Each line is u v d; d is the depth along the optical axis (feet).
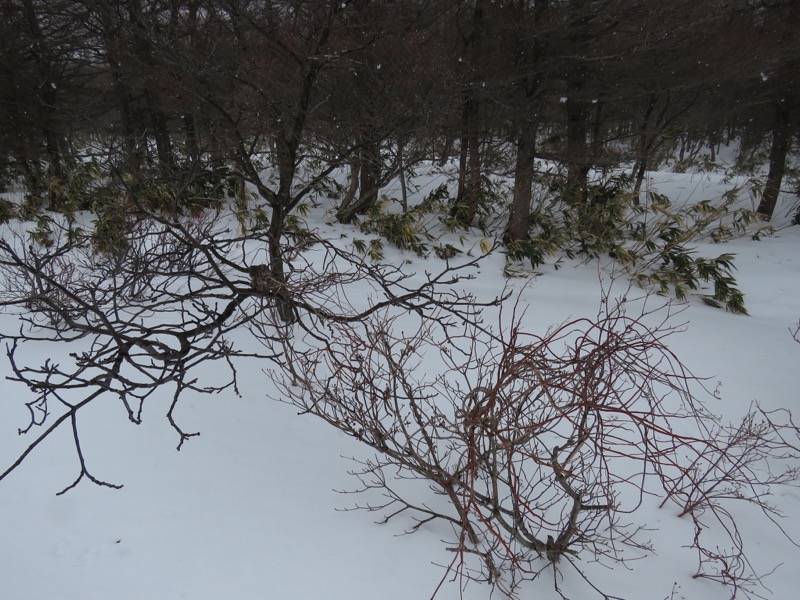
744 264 25.52
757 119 35.65
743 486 9.53
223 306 16.93
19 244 25.05
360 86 17.81
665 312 18.85
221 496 8.71
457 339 14.96
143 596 6.90
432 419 8.24
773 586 7.52
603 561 7.84
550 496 9.09
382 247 25.20
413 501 8.82
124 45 16.65
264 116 13.48
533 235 27.48
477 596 7.10
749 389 12.95
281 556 7.60
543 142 28.09
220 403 11.21
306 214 28.76
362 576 7.32
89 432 10.23
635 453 10.40
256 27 12.10
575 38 23.79
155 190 19.67
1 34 26.45
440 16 21.12
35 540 7.73
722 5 23.71
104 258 14.97
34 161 31.19
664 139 30.96
